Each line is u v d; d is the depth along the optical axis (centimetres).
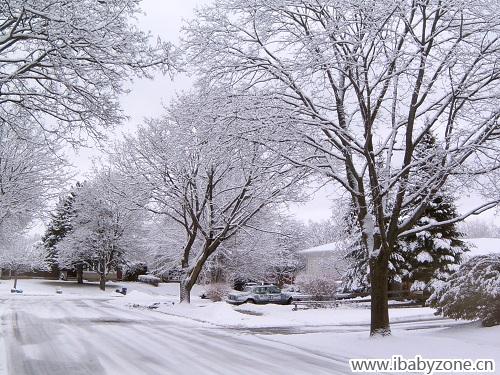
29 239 5088
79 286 5562
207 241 2789
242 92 1324
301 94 1284
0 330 1510
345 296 3269
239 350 1187
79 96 980
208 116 1323
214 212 2777
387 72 1219
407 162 1283
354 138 1264
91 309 2628
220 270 3966
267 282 4859
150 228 3978
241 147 1385
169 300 3684
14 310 2394
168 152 2573
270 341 1377
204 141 1383
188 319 2161
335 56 1197
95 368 906
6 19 880
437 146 1269
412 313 2361
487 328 1350
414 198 1319
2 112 1125
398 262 3222
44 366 922
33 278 6656
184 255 2870
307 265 5412
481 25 1230
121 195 2886
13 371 871
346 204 1622
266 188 1850
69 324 1736
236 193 2842
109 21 887
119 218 5131
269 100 1277
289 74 1247
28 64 892
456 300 1431
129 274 6494
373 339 1270
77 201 5128
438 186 1266
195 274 2791
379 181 1313
